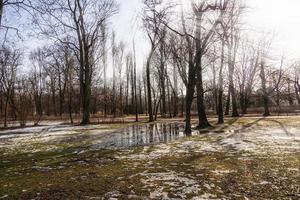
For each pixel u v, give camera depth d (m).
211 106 80.88
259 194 7.18
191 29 21.64
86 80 37.56
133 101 72.25
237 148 13.52
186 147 14.53
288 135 17.52
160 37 27.47
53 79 69.56
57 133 25.70
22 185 8.49
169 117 51.00
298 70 68.25
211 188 7.70
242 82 49.72
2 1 12.06
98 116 58.47
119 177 9.01
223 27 21.58
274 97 72.31
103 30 42.06
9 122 49.56
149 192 7.48
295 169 9.24
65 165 11.34
